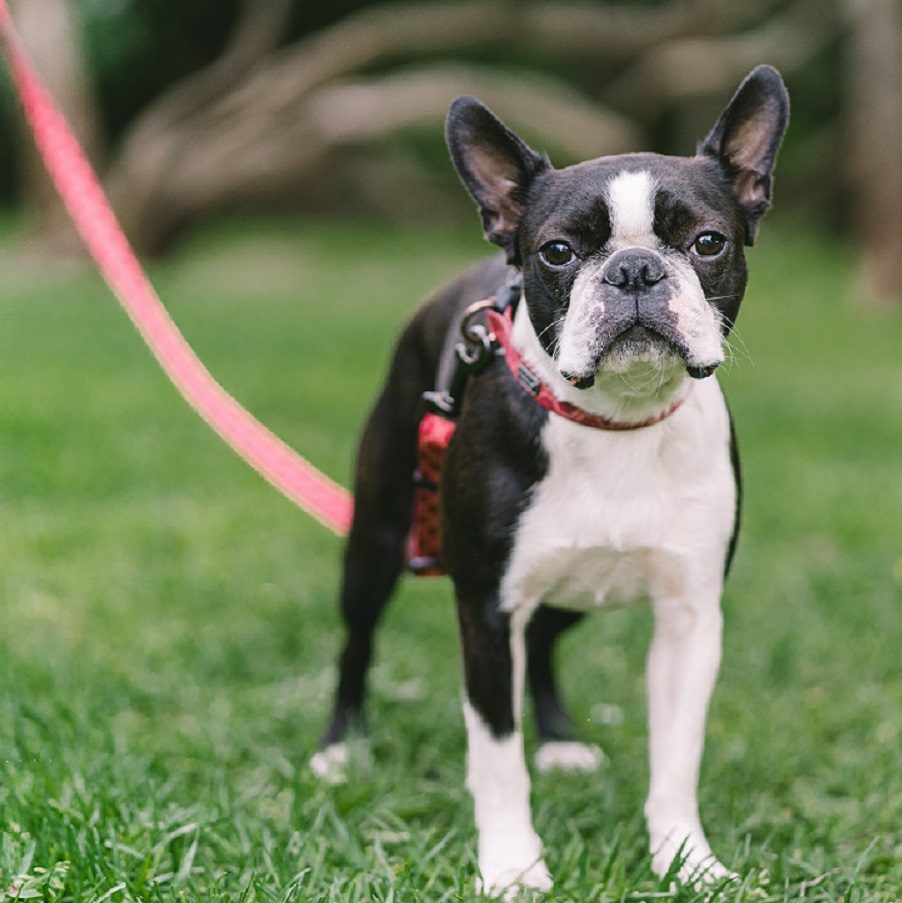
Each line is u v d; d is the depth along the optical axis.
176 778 5.55
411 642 7.80
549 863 5.07
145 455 11.91
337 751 6.20
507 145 5.10
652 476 4.86
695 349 4.48
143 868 4.55
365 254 34.00
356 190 39.69
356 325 22.09
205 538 9.59
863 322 23.98
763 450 12.91
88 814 4.98
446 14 29.34
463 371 5.14
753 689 7.12
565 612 6.34
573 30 30.11
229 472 11.58
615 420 4.77
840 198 38.12
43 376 15.59
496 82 30.31
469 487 4.95
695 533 4.93
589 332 4.49
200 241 34.69
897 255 26.22
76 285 26.05
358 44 29.08
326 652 7.68
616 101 33.22
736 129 4.93
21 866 4.63
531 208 4.91
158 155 29.30
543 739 6.46
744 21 34.22
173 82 42.53
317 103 29.75
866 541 9.77
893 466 12.22
